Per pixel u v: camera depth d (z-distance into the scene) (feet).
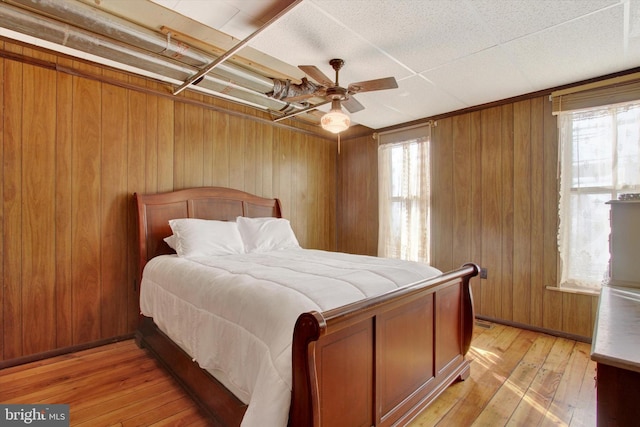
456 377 7.19
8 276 7.97
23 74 8.17
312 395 3.87
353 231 16.21
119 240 9.76
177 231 9.67
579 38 7.42
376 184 15.26
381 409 5.24
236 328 5.16
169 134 10.82
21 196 8.16
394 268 7.01
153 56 8.14
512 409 6.34
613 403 2.71
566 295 9.92
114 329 9.61
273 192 13.98
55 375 7.52
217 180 12.07
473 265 7.81
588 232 9.50
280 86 9.97
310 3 6.26
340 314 4.28
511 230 11.03
